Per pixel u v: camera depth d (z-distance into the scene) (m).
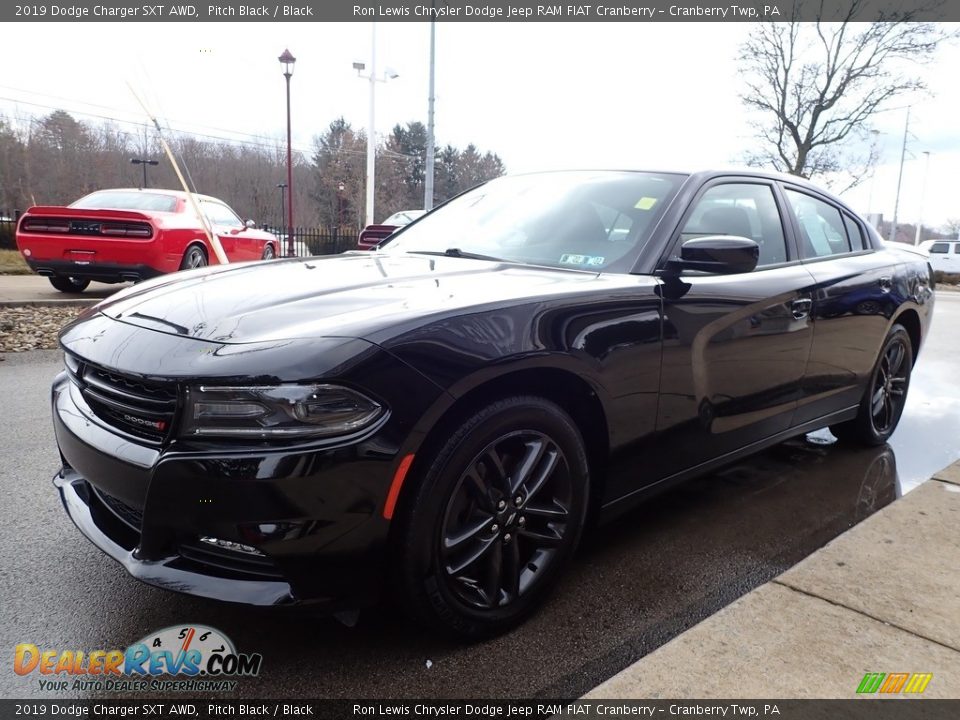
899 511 2.88
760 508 3.29
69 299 8.78
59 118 45.03
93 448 1.98
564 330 2.17
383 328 1.87
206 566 1.86
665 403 2.54
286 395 1.73
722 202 3.06
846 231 4.03
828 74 23.77
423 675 1.98
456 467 1.94
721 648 1.96
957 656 1.93
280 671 1.99
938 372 7.05
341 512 1.77
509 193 3.36
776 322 3.02
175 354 1.86
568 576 2.59
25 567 2.53
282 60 23.73
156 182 45.81
